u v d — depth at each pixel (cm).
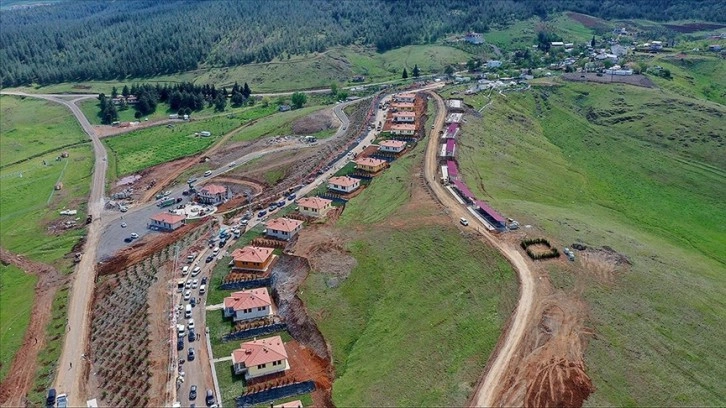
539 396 7238
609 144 19900
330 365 8831
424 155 15712
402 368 8294
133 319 10444
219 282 11338
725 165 17750
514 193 14000
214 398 8319
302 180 16025
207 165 19662
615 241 10944
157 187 18125
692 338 8131
